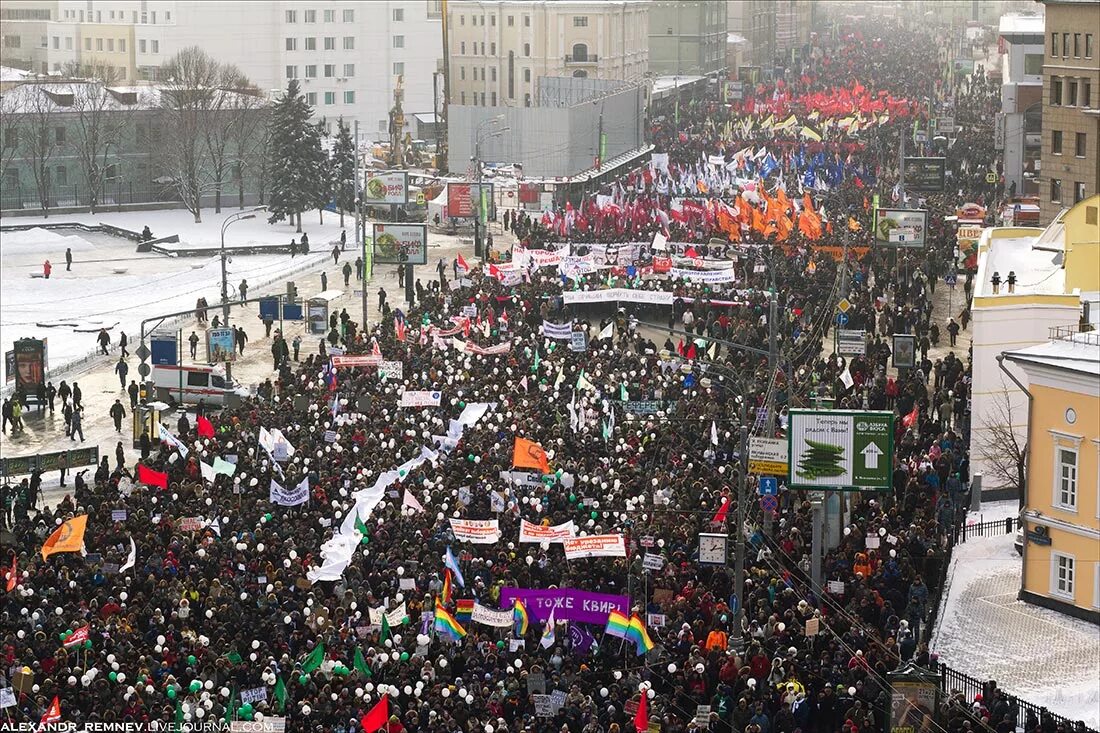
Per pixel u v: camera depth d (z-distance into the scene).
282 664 43.75
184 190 158.50
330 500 57.44
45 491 72.81
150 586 49.06
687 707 42.88
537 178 156.88
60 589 49.06
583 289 98.00
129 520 54.78
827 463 50.66
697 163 141.88
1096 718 45.44
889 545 53.31
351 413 69.00
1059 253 77.44
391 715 40.72
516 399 71.06
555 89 186.88
